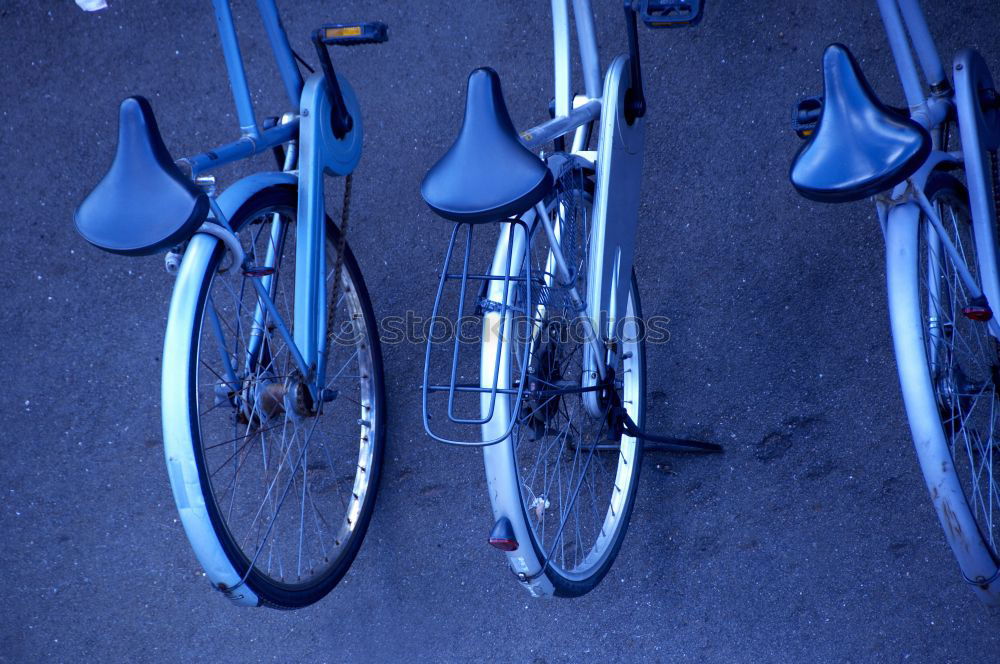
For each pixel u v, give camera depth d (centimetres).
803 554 264
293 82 231
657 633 268
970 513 181
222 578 204
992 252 206
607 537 256
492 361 203
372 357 276
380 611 282
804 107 214
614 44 290
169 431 194
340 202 302
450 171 181
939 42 271
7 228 315
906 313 182
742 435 274
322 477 292
